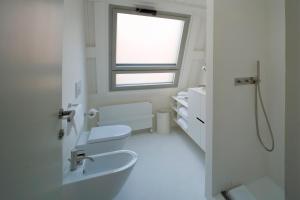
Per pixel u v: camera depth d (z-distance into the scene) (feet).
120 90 9.60
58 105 2.98
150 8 7.63
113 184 4.45
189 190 5.80
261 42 5.20
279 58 5.02
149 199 5.42
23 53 1.70
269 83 5.38
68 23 4.91
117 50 8.50
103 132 6.63
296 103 3.12
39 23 2.09
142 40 8.63
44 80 2.30
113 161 5.33
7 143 1.44
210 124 5.02
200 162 7.47
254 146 5.57
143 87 9.90
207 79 4.99
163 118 10.32
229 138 5.17
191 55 9.61
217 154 5.07
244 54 5.02
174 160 7.63
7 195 1.44
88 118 8.96
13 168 1.54
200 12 8.21
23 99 1.72
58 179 3.03
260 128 5.56
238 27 4.83
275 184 5.51
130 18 7.88
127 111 9.82
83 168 4.71
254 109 5.39
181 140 9.61
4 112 1.39
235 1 4.72
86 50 7.93
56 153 2.87
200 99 6.88
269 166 5.75
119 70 8.81
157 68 9.40
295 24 3.15
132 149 8.62
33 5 1.91
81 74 6.82
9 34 1.43
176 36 9.03
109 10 7.19
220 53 4.73
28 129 1.84
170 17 8.04
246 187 5.44
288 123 3.22
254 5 4.98
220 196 5.16
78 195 4.13
